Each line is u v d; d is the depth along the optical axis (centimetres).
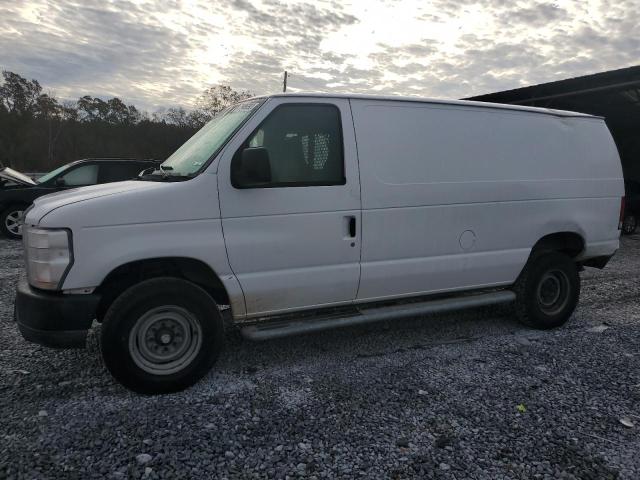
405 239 411
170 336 340
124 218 321
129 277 348
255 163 329
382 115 404
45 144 5391
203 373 351
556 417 321
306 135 374
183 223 335
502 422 314
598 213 513
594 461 275
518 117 470
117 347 322
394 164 403
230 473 259
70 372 373
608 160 522
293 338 457
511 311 531
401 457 275
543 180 475
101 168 1029
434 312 432
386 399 341
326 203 376
